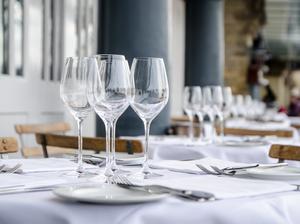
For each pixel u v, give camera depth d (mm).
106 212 816
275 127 4281
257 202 900
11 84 3482
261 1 13102
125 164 1410
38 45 3900
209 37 7777
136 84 1163
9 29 3480
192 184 1025
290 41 20250
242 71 13195
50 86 4109
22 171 1201
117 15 3754
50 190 1000
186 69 7863
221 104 2605
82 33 4824
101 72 1127
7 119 3469
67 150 2414
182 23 9953
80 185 984
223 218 841
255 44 14281
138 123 3730
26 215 855
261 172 1177
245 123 5031
